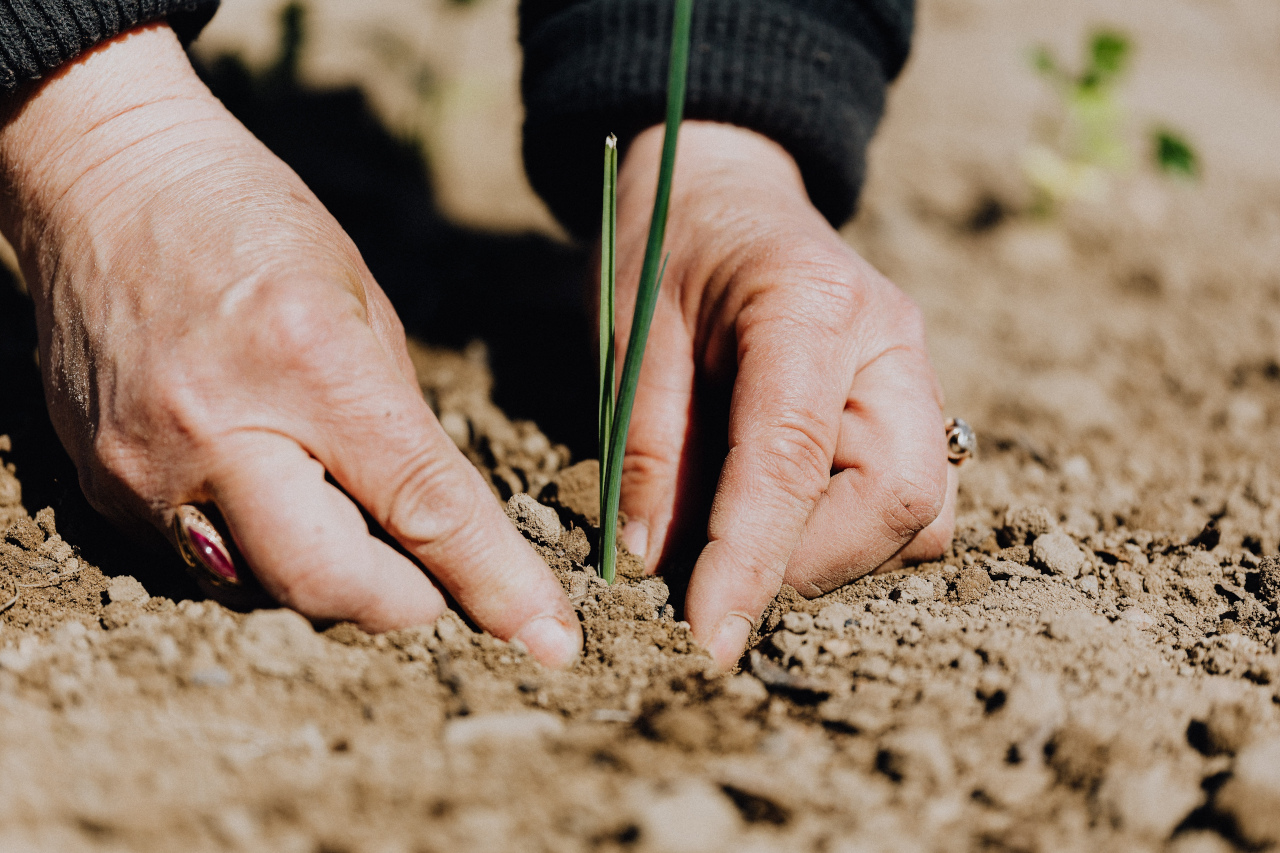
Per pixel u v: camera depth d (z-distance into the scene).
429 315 0.72
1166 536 0.57
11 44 0.49
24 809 0.42
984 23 1.42
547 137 0.62
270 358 0.46
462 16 1.20
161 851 0.42
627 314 0.55
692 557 0.52
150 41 0.52
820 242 0.52
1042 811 0.44
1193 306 0.87
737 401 0.50
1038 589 0.52
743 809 0.44
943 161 1.08
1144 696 0.47
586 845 0.42
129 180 0.50
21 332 0.63
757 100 0.58
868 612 0.50
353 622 0.47
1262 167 1.11
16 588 0.50
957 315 0.83
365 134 0.98
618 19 0.59
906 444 0.50
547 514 0.51
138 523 0.49
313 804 0.43
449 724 0.45
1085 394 0.72
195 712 0.45
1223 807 0.44
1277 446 0.66
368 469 0.46
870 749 0.45
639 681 0.47
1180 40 1.41
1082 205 1.02
